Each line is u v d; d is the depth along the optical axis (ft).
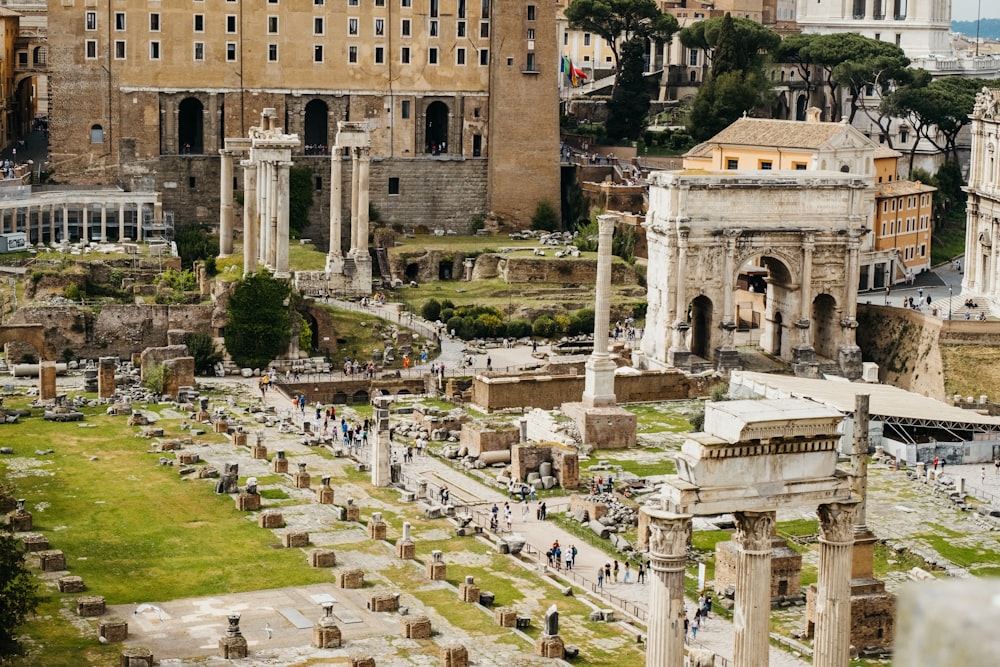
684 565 205.57
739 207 638.94
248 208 643.45
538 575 375.86
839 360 652.89
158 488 428.56
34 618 315.17
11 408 524.11
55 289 653.30
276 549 376.68
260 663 294.05
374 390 611.06
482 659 304.71
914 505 458.09
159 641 304.50
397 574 363.15
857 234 651.66
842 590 217.56
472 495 463.83
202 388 597.11
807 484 209.26
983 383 625.41
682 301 635.66
